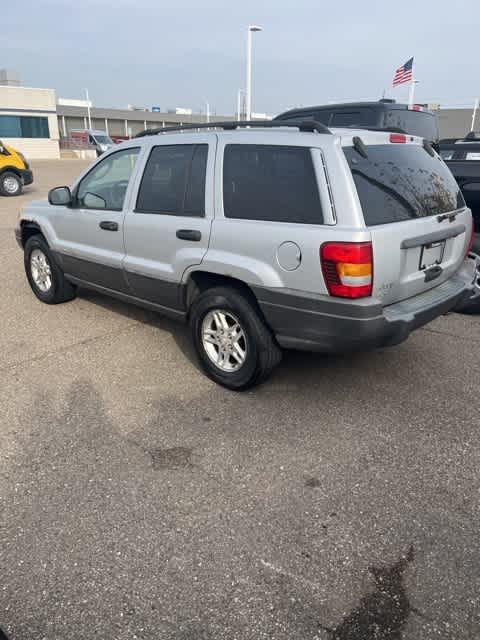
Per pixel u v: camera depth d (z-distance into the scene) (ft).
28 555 7.82
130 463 9.98
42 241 18.19
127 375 13.53
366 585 7.34
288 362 14.24
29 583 7.36
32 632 6.67
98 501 8.95
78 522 8.47
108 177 15.16
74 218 16.20
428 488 9.37
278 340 11.41
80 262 16.48
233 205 11.66
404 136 11.98
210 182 12.10
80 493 9.14
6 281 22.03
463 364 14.30
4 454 10.19
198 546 8.02
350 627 6.72
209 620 6.82
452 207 12.54
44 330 16.56
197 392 12.69
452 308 12.49
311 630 6.68
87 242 15.98
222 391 12.75
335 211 10.01
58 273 18.16
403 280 10.87
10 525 8.39
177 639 6.57
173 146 13.21
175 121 238.07
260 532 8.30
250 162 11.44
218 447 10.51
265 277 10.94
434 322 17.53
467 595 7.18
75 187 16.20
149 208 13.67
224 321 12.37
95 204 15.58
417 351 15.11
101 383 13.10
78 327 16.81
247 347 11.93
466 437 10.94
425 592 7.23
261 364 11.85
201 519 8.57
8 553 7.86
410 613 6.91
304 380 13.30
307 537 8.21
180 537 8.19
